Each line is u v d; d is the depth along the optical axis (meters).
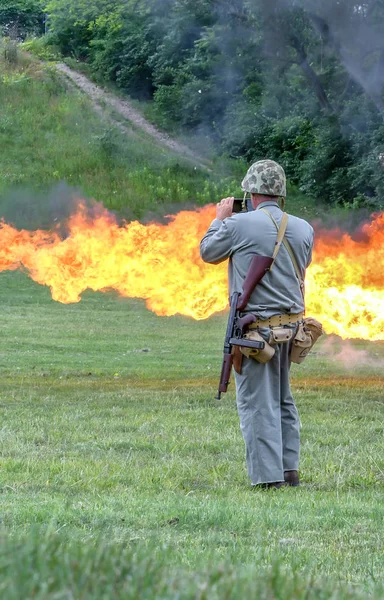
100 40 55.00
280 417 9.17
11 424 12.32
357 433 11.93
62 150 45.12
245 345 8.87
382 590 4.62
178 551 5.80
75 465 9.66
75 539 5.62
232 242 9.16
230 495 8.44
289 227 9.15
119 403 14.43
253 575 3.86
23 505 7.50
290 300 9.08
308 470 9.70
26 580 3.30
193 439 11.41
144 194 41.31
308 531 6.85
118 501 7.82
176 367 19.20
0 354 20.50
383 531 6.84
